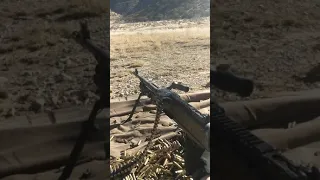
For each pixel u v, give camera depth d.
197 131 1.25
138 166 1.83
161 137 2.13
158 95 1.58
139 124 2.26
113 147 2.03
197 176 1.63
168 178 1.83
